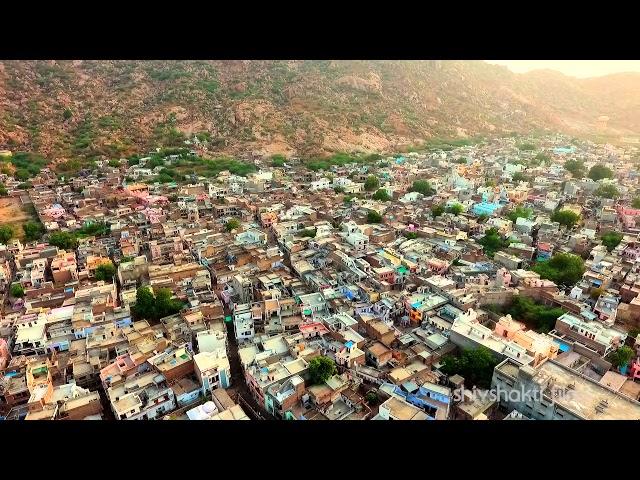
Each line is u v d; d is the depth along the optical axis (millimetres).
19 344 98062
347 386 85938
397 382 85438
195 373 90812
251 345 98938
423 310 109625
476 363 89375
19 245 154000
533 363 87625
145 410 80500
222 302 123500
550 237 159500
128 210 194625
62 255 142875
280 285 124250
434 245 154125
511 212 190625
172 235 165375
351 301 113688
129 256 144875
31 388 83938
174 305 112938
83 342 102125
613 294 117375
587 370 92812
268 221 184500
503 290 117938
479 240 161375
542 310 110812
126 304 115812
